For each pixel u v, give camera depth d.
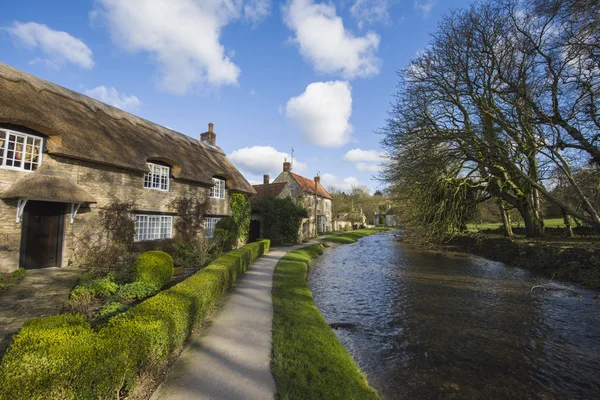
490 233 29.02
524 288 11.62
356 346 6.47
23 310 6.18
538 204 22.22
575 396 4.82
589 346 6.59
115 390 3.28
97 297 7.27
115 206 11.77
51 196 9.05
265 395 3.90
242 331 6.07
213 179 18.48
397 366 5.65
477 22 13.54
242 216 21.50
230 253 12.63
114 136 12.52
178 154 16.23
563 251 14.16
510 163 13.69
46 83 12.11
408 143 16.89
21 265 9.35
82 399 2.84
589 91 11.19
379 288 11.76
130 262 11.26
